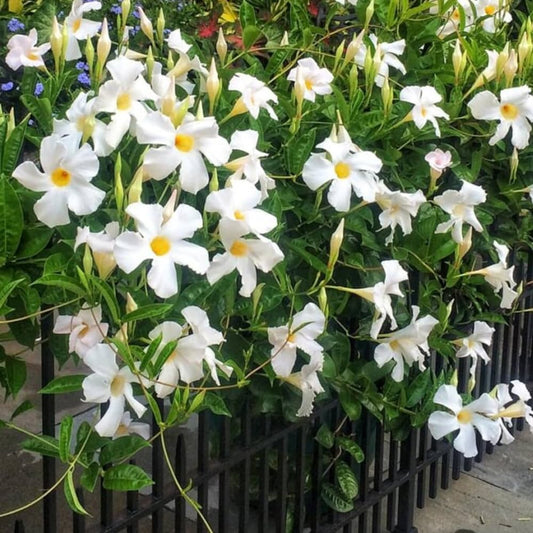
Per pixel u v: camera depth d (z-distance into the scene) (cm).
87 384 159
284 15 301
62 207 155
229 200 173
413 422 262
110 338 162
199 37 297
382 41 271
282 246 218
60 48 187
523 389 256
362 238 228
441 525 316
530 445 388
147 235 156
